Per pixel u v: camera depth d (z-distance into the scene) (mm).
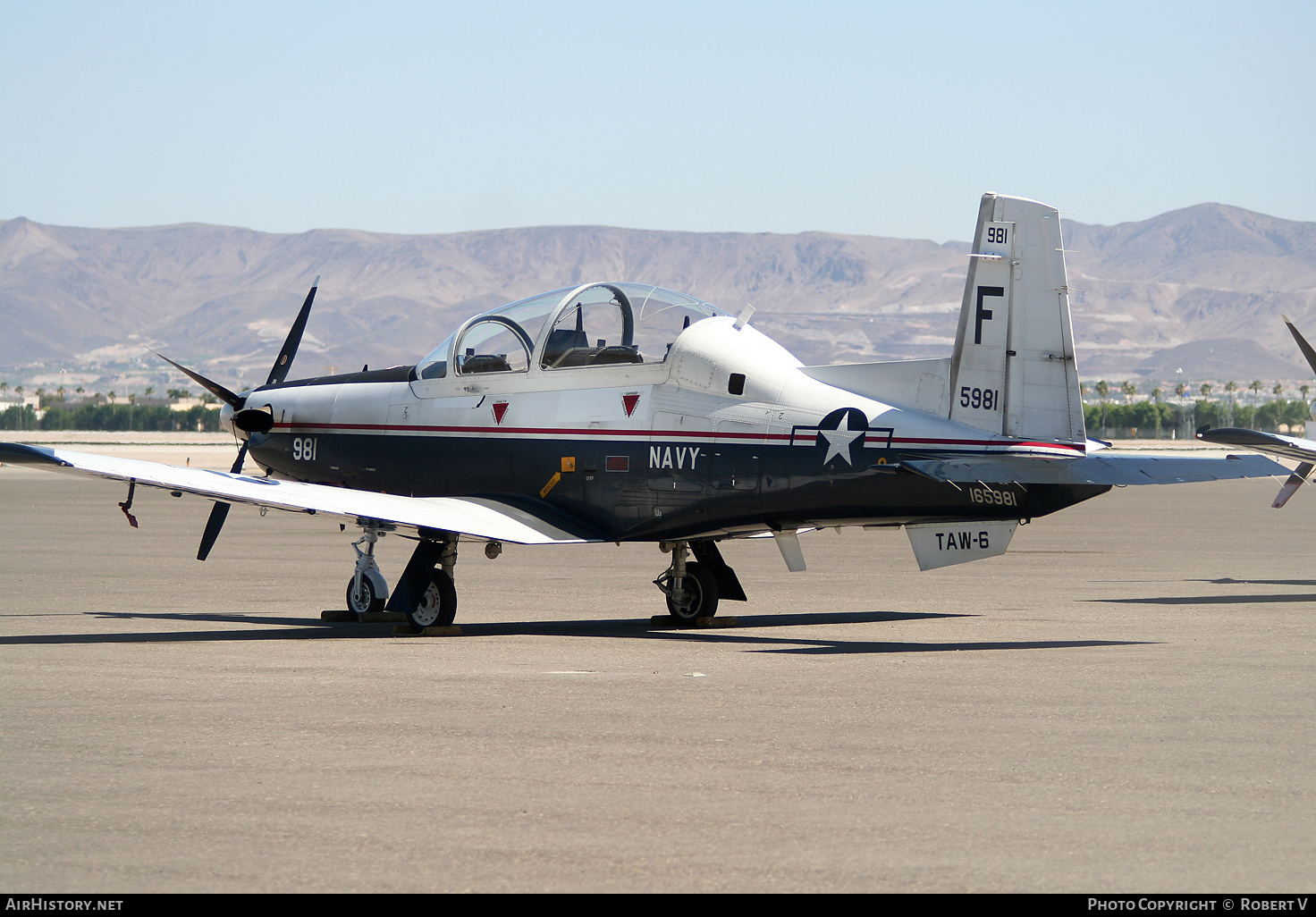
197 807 18688
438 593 38562
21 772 20625
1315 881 15688
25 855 16641
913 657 33000
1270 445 49625
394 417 44594
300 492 38156
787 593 50562
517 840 17250
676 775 20500
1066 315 35625
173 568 60031
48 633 38156
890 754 21875
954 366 36656
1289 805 18797
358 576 41781
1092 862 16422
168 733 23500
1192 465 35250
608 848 16953
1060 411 35719
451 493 43438
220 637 37562
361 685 28672
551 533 40062
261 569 59875
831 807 18750
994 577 57000
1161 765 21141
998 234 36281
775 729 23828
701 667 31312
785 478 37906
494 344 43125
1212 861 16438
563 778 20297
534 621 42094
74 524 92500
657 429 39875
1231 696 27156
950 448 36156
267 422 47031
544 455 41594
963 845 17078
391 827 17797
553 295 42969
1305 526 98625
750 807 18734
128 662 32156
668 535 40375
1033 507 35375
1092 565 63656
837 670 30703
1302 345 57781
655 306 41125
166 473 36156
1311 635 37406
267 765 21109
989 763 21250
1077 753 21938
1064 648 34656
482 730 23750
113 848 16906
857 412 37156
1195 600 47469
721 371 39156
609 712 25438
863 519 37531
